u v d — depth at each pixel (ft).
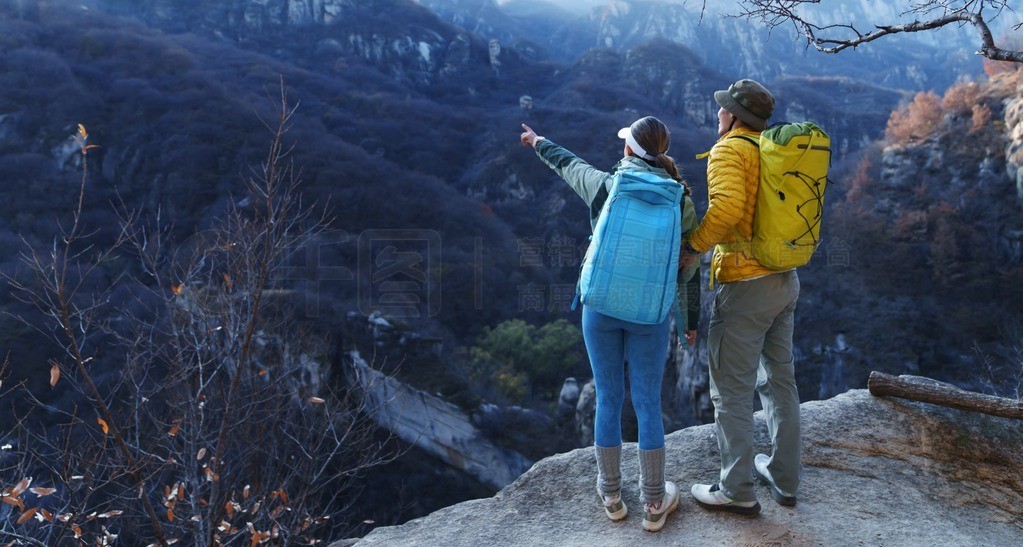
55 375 13.12
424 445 108.47
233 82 306.35
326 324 115.55
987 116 178.19
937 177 178.81
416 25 492.54
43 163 206.18
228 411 18.37
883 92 468.34
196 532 16.96
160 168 217.15
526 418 113.19
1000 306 154.40
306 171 210.79
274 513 18.58
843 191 204.23
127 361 20.76
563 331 158.20
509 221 255.09
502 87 475.72
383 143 309.22
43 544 13.47
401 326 122.83
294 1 451.12
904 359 142.92
